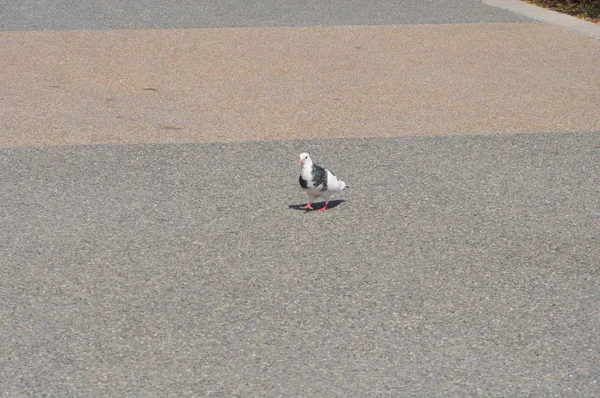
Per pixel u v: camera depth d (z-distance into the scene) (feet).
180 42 58.18
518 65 52.85
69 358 20.74
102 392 19.33
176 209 30.45
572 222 29.45
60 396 19.19
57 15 67.00
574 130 40.16
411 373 20.12
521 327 22.31
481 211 30.37
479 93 46.62
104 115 41.96
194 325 22.30
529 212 30.32
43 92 45.96
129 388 19.48
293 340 21.57
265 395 19.21
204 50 55.98
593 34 60.64
